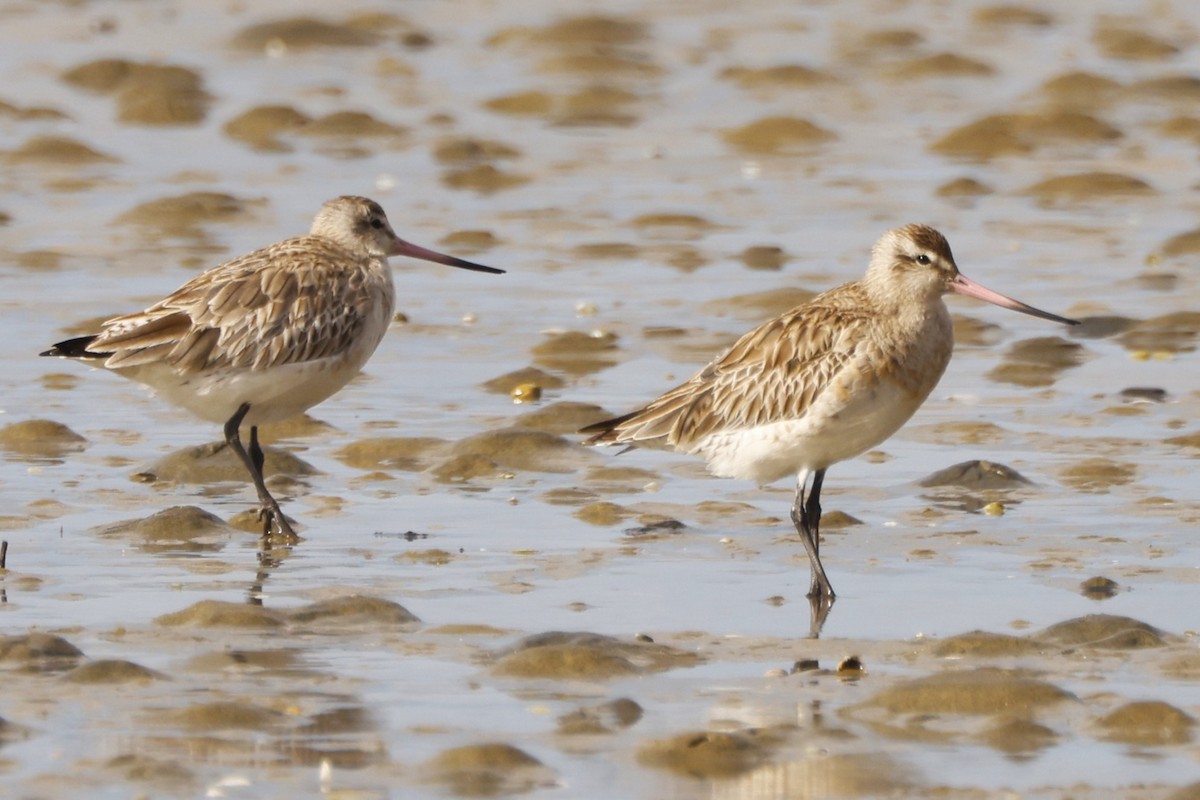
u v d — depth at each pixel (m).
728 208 26.53
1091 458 15.88
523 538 13.90
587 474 15.63
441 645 11.45
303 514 14.52
